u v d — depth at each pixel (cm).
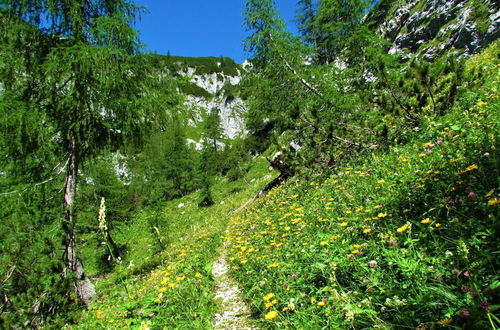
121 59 845
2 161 777
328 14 1327
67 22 820
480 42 1594
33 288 469
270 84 1286
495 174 265
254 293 395
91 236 1370
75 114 820
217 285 564
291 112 871
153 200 2500
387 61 1033
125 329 360
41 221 730
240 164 4050
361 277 262
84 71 759
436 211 286
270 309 325
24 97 786
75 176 871
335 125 840
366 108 871
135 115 873
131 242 1877
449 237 240
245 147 4850
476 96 566
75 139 863
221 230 1409
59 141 851
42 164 827
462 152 361
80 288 747
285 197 1045
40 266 495
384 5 2412
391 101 700
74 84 793
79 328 457
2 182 764
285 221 673
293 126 956
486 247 208
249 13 1232
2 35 746
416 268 210
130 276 746
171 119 985
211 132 7775
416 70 642
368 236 339
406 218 319
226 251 905
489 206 232
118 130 930
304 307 282
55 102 794
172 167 4738
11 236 513
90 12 898
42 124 754
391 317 204
